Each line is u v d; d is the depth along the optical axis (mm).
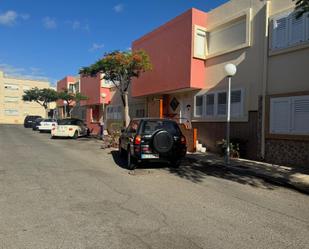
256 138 12578
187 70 15547
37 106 71750
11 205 6039
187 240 4492
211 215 5664
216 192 7434
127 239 4477
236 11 14023
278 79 11758
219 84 14742
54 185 7797
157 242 4395
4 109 68250
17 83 69562
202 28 15602
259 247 4312
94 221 5207
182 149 10508
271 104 11859
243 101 13266
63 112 45656
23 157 12750
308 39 10641
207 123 15367
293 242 4508
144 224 5109
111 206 6078
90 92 31766
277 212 5961
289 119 11148
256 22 12898
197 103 16188
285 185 8383
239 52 13703
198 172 10062
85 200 6480
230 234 4766
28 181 8211
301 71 10898
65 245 4246
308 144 10547
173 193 7223
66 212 5656
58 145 18312
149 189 7570
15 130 35969
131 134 10727
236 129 13586
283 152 11383
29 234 4613
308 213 5957
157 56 18219
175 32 16562
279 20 11742
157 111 19438
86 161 12078
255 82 12797
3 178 8531
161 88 17688
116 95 27375
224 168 10789
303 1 7430
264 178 9195
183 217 5508
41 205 6066
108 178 8820
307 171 10008
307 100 10555
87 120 35000
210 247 4273
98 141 21547
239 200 6762
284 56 11539
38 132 32125
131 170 10242
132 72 18516
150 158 10023
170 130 10422
